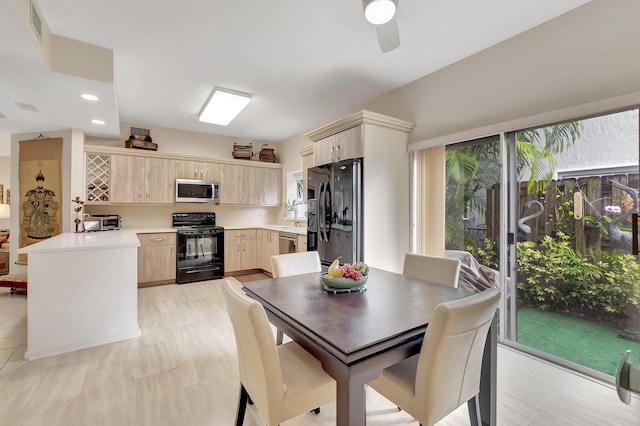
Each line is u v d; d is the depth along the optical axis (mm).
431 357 1173
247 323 1183
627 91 1953
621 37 1975
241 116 4555
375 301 1612
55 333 2459
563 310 2371
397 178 3312
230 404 1850
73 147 4156
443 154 3090
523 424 1655
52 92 2812
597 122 2188
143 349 2541
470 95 2812
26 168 4242
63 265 2498
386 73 3146
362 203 3086
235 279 5121
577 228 2297
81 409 1781
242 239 5422
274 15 2215
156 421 1694
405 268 2441
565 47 2219
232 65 2959
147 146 4844
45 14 2150
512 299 2629
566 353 2340
